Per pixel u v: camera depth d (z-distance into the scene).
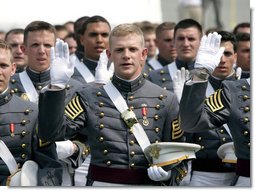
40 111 14.27
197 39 21.31
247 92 15.42
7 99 15.57
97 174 15.08
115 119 15.11
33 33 18.45
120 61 15.10
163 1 41.97
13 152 15.34
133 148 15.01
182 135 15.19
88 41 20.14
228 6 43.59
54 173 15.27
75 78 20.05
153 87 15.45
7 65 15.55
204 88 14.25
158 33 24.06
